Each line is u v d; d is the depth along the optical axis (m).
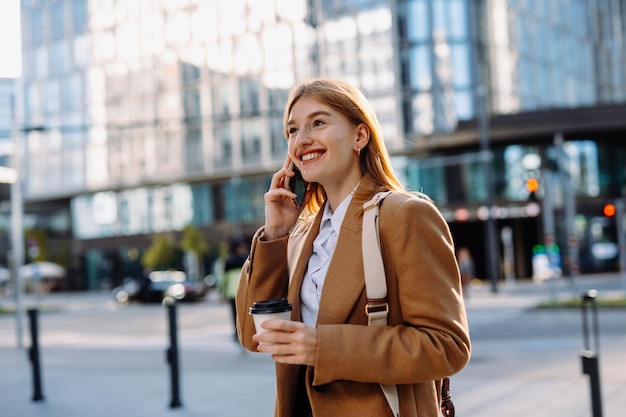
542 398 6.80
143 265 53.53
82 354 12.49
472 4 39.50
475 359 9.94
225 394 7.62
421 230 1.74
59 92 53.06
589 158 39.62
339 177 1.96
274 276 1.98
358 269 1.79
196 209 49.62
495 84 40.22
